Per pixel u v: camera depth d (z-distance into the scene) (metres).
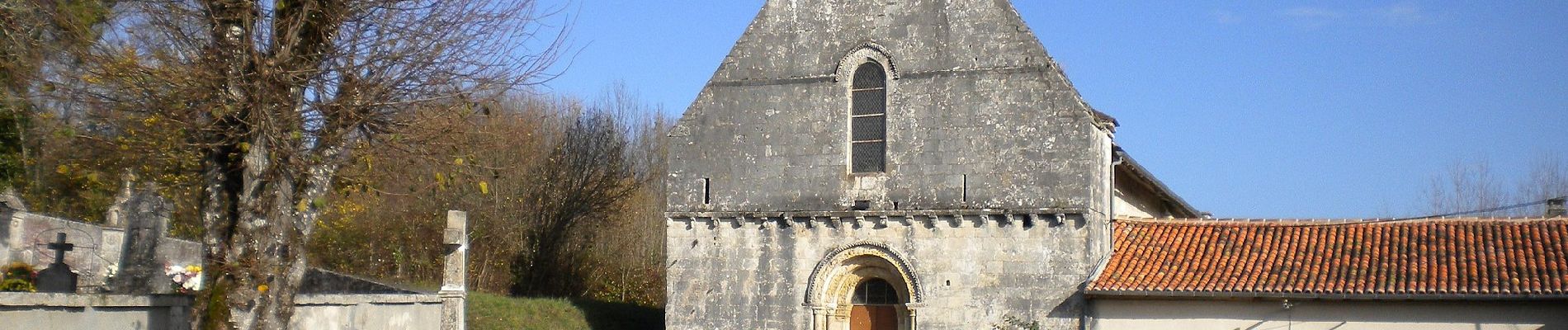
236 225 21.05
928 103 35.66
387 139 22.81
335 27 21.61
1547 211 41.66
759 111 36.84
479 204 56.81
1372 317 32.12
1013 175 34.75
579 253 58.38
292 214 21.58
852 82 36.47
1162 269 34.50
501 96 24.42
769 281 36.19
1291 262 34.09
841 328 36.00
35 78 22.91
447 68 22.75
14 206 31.44
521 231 57.06
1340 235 35.56
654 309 49.88
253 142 21.05
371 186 23.83
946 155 35.31
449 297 31.61
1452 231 34.97
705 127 37.25
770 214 36.22
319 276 39.44
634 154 68.56
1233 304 33.00
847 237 35.75
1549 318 30.97
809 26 36.81
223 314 20.69
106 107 22.44
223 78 20.80
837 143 36.06
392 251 54.97
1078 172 34.22
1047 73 34.84
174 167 25.97
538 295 55.91
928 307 34.94
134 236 32.88
